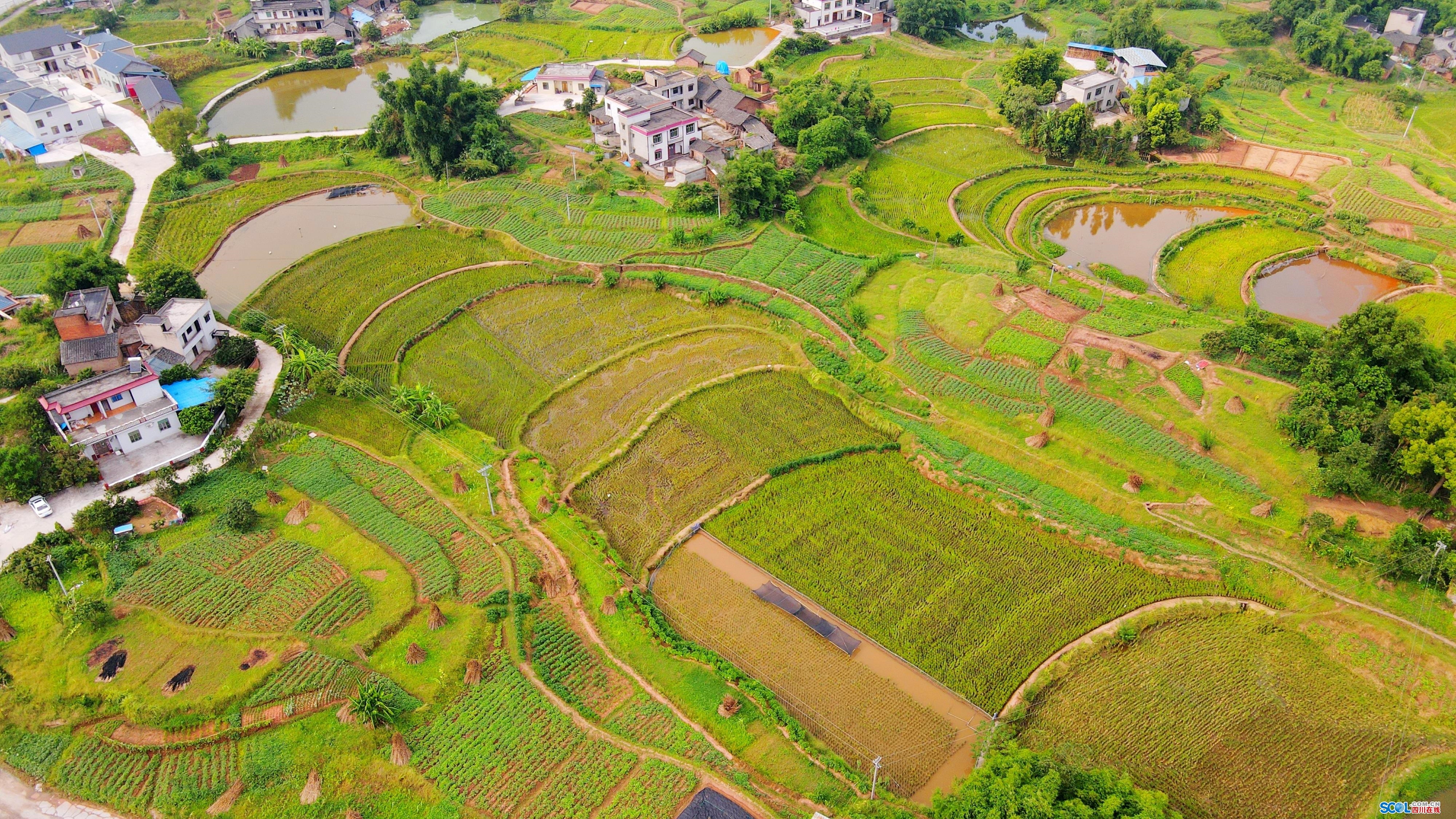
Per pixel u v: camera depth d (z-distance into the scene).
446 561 58.97
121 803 46.47
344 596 55.97
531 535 61.91
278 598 56.06
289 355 78.19
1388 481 62.66
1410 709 51.41
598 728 49.94
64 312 74.94
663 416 73.81
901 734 50.94
